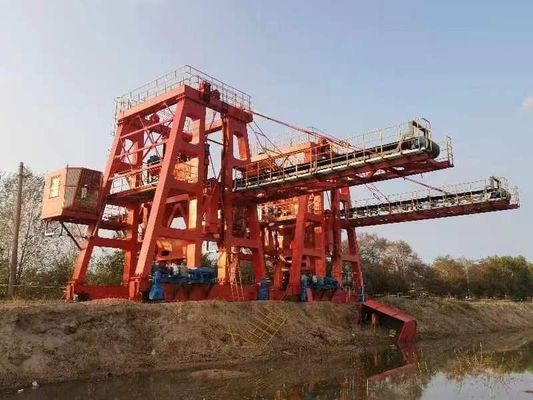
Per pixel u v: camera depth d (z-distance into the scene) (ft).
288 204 153.38
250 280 189.37
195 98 116.06
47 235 120.67
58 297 129.80
